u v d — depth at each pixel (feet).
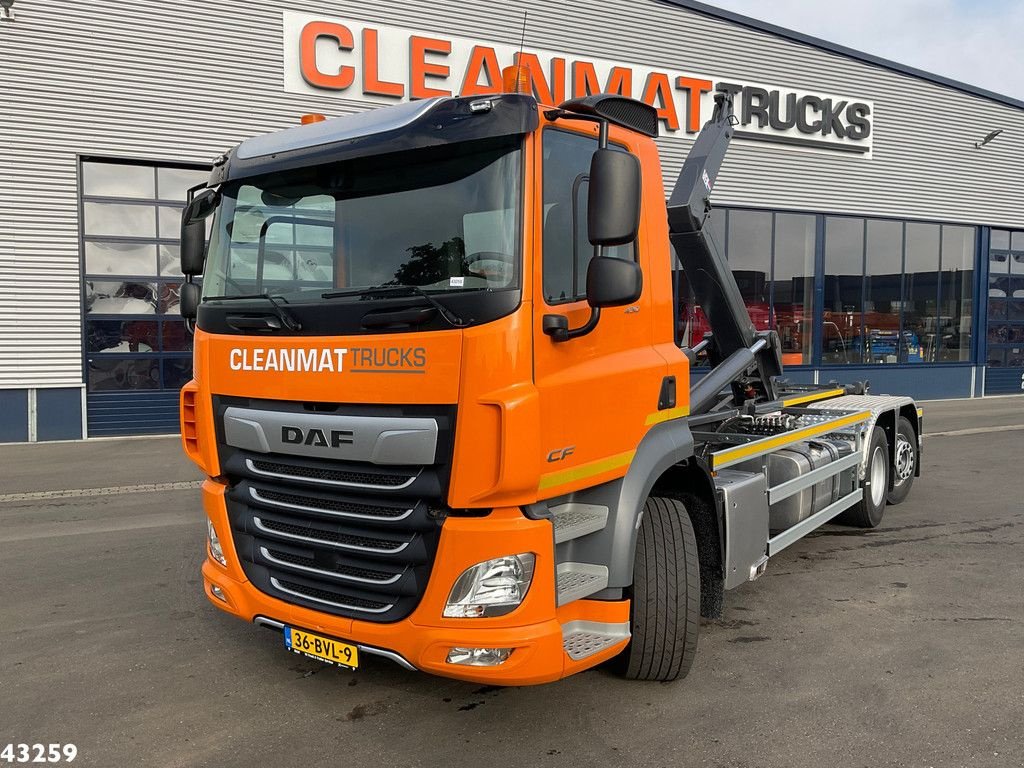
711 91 53.01
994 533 22.22
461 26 45.73
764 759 10.50
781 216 56.80
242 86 42.22
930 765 10.34
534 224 9.87
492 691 12.54
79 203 40.32
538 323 9.84
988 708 11.89
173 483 29.30
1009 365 68.23
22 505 25.62
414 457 9.77
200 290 13.48
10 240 39.24
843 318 59.77
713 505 13.52
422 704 12.10
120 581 17.92
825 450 20.20
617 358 11.53
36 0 38.65
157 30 40.63
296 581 11.23
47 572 18.57
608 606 11.19
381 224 10.61
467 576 9.73
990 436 41.70
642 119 12.38
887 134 60.13
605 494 11.46
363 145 10.72
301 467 10.91
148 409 42.55
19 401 40.01
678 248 20.25
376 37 43.86
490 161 10.05
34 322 39.96
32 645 14.30
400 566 10.25
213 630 15.02
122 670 13.25
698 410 18.95
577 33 48.70
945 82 61.87
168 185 42.29
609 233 9.57
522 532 9.70
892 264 61.67
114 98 40.24
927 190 62.34
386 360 10.00
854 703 12.07
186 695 12.37
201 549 20.42
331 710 11.90
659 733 11.20
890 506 25.62
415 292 9.95
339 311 10.42
